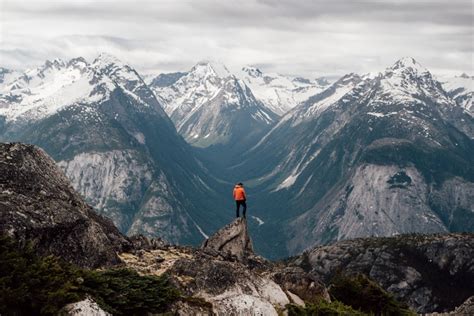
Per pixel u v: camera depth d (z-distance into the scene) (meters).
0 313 30.03
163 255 49.44
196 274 41.00
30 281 31.72
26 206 38.69
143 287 35.94
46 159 44.75
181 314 36.06
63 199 42.88
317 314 42.38
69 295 32.06
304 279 47.34
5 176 40.34
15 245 34.25
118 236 50.97
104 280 34.88
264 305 39.31
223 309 38.06
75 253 39.84
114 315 33.56
